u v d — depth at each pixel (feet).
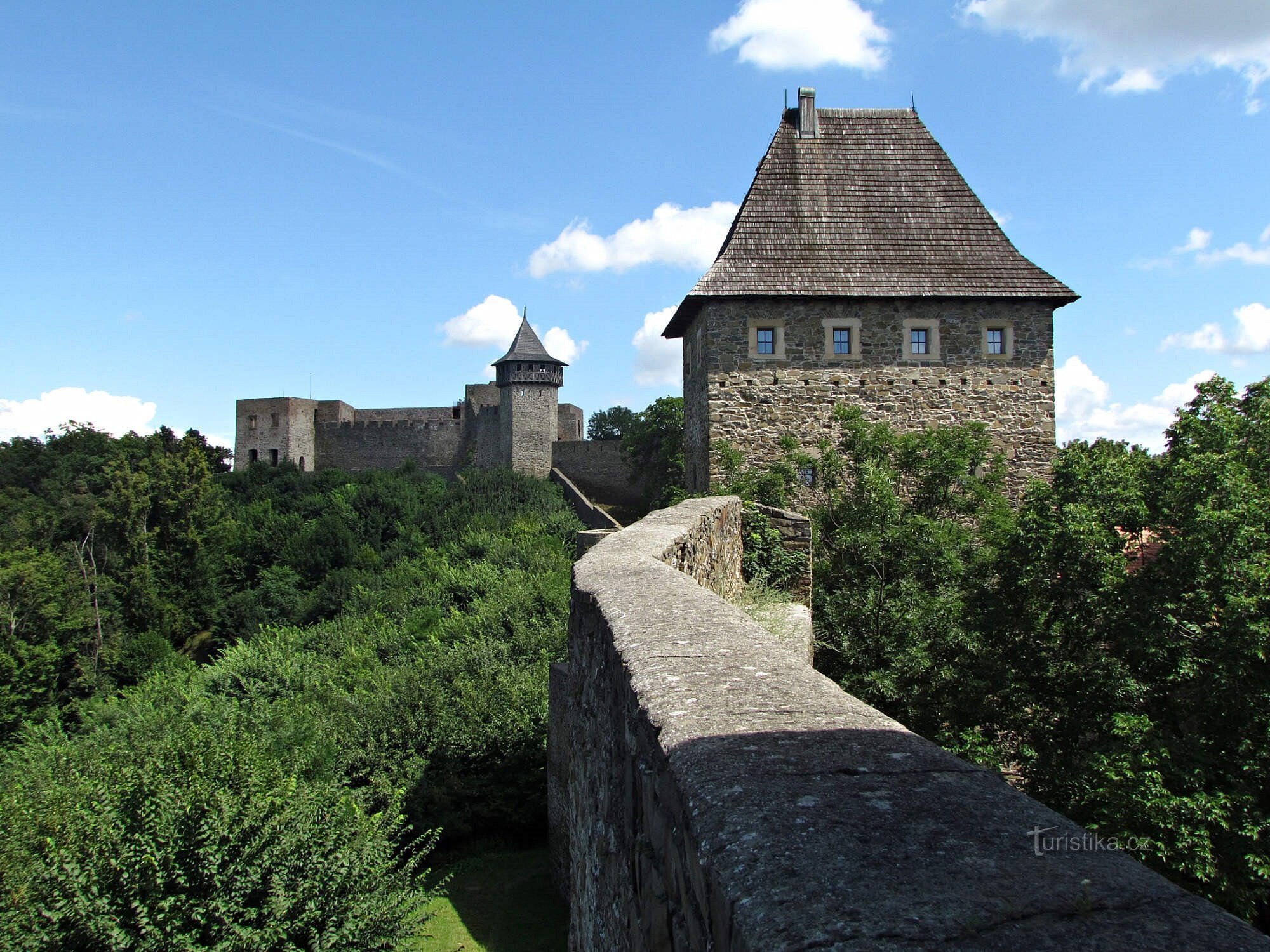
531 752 53.98
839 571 42.75
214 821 30.76
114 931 28.30
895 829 5.63
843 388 57.77
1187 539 32.73
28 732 76.79
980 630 37.29
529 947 40.93
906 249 59.31
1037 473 57.88
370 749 53.62
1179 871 28.30
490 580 92.73
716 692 8.74
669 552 20.18
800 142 62.23
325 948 31.32
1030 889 4.84
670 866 7.47
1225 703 31.50
